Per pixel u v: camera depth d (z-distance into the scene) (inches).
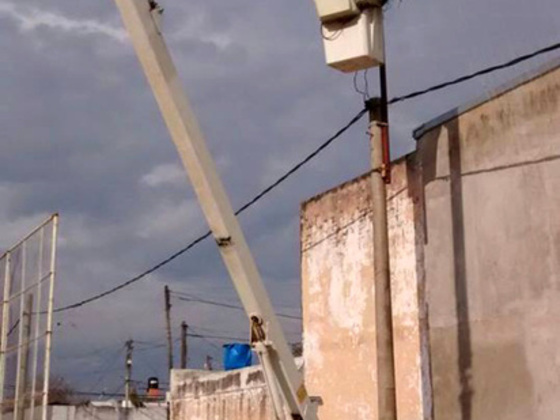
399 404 439.8
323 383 499.5
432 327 419.8
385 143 370.9
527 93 390.6
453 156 421.1
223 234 313.7
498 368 386.3
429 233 428.1
